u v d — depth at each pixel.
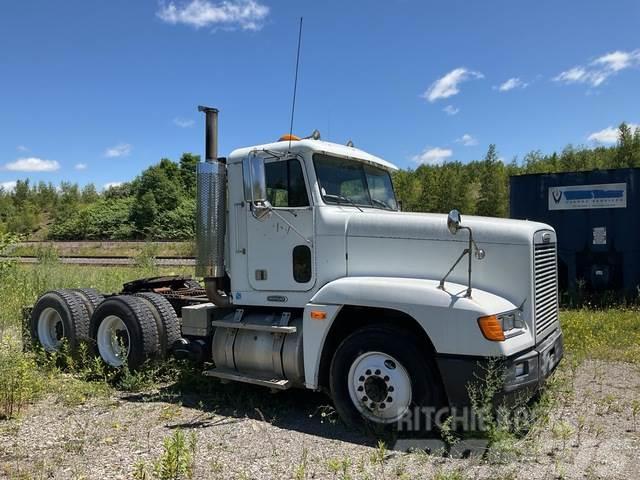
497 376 4.41
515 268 4.90
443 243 5.09
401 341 4.79
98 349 6.88
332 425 5.23
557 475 4.10
